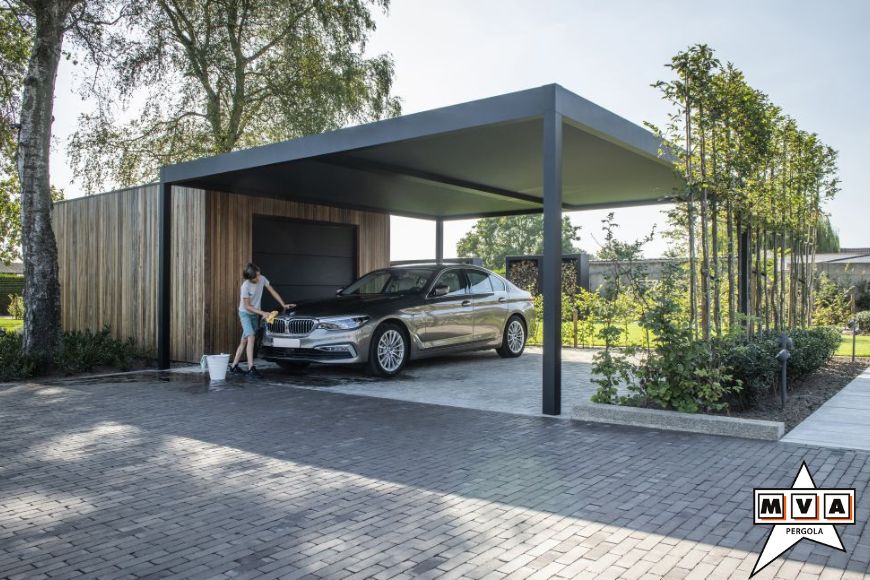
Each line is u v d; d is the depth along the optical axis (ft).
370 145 24.56
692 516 11.32
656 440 17.13
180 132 61.93
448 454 15.79
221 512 11.72
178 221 35.81
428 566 9.32
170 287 34.50
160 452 16.07
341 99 62.59
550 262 20.54
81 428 18.89
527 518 11.28
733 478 13.51
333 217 42.34
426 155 28.84
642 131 25.80
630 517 11.29
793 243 33.86
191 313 35.06
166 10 58.59
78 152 58.54
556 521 11.13
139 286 38.11
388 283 33.68
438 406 22.38
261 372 31.30
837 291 54.54
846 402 22.06
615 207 45.42
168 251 33.04
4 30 46.11
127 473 14.24
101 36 42.86
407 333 30.25
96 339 35.78
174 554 9.84
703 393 18.84
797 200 30.94
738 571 9.07
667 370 19.40
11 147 48.73
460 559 9.56
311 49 62.49
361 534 10.60
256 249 37.50
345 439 17.44
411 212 47.26
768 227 31.07
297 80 62.08
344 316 28.09
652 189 38.14
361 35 64.08
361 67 64.28
